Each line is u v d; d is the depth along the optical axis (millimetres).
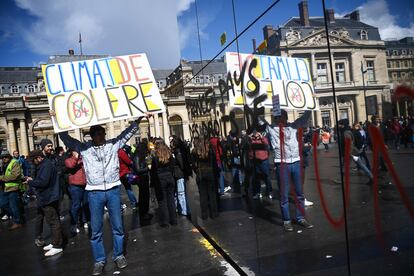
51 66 4516
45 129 51875
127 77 4672
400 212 1544
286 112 2455
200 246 4926
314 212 2291
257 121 3047
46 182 5219
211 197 4855
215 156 4566
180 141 7238
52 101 4457
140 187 7047
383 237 1683
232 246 4074
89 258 4996
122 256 4473
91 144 4398
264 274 3189
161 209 6555
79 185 6371
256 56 2914
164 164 6375
